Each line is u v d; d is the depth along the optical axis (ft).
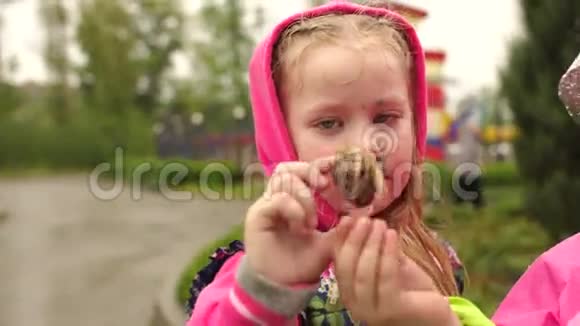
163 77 110.93
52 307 23.16
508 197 40.60
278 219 3.45
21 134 106.73
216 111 101.86
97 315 22.15
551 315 5.77
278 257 3.44
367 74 4.03
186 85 106.52
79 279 27.14
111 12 108.37
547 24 24.54
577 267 5.72
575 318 5.00
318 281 3.55
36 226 41.16
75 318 21.86
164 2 108.37
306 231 3.45
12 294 24.91
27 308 23.02
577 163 24.30
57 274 27.96
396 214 4.65
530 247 25.21
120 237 35.94
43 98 114.62
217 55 97.71
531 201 25.54
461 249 23.73
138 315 22.06
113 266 29.40
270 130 4.64
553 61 24.66
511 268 21.99
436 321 3.49
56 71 113.91
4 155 104.73
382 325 3.42
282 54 4.45
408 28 5.01
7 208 50.42
